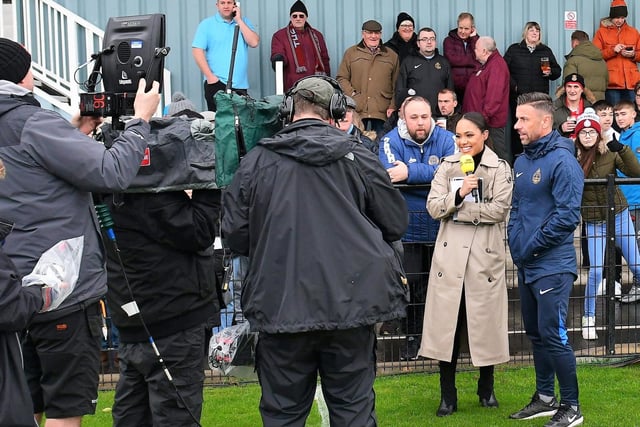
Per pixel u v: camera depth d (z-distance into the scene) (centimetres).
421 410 757
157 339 569
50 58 1225
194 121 558
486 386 765
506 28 1370
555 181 681
